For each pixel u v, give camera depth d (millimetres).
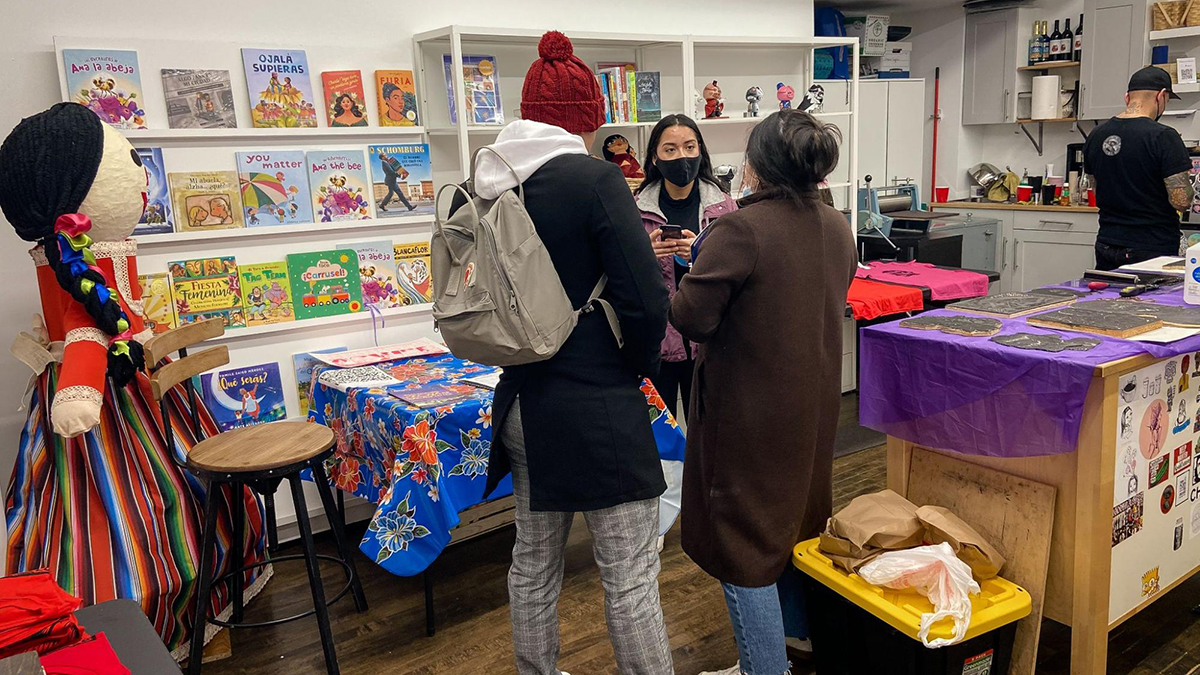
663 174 2768
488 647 2404
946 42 6336
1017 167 6332
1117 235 3850
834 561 1982
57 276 2037
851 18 5512
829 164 1750
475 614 2594
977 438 1999
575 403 1620
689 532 1941
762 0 4430
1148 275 2594
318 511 3201
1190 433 2086
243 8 2912
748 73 4477
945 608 1762
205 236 2863
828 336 1854
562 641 2418
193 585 2316
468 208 1614
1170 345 1862
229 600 2547
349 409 2605
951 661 1799
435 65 3348
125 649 1220
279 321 3041
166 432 2203
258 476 2082
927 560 1820
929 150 6574
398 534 2191
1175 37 5098
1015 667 1956
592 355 1630
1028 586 1930
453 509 2246
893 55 5996
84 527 2184
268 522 2910
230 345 2984
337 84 3086
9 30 2564
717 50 4320
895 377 2156
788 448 1807
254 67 2920
